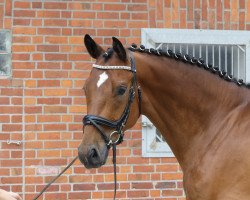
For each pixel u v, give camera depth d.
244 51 7.32
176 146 4.74
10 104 6.88
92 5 7.06
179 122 4.70
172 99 4.69
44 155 6.91
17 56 6.92
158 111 4.73
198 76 4.71
